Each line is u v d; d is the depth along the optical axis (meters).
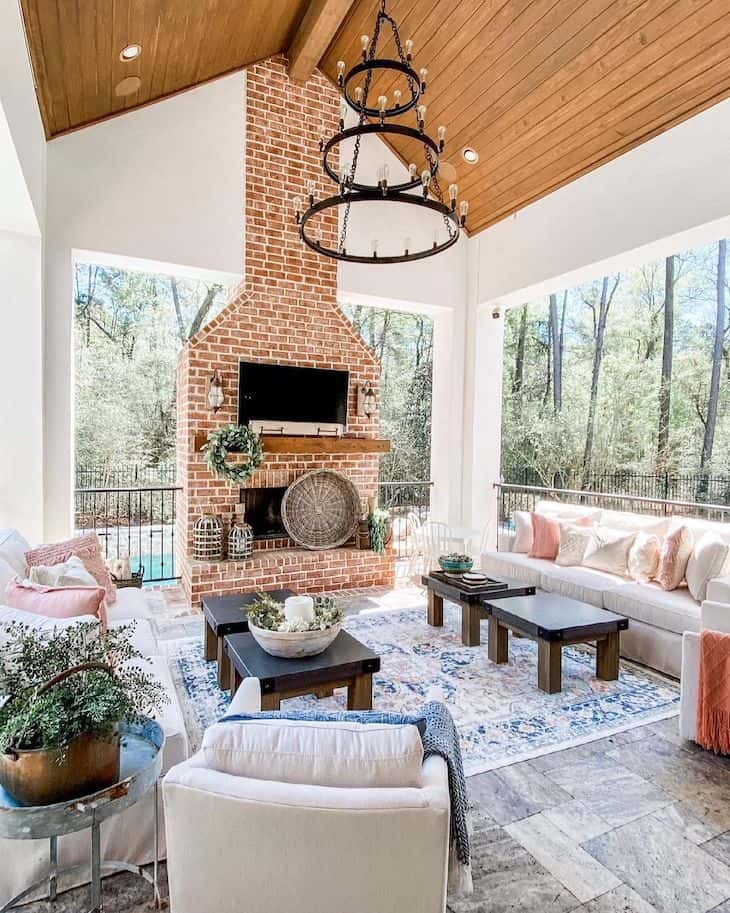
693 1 3.29
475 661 3.48
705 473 9.05
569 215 4.95
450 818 1.30
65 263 4.35
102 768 1.34
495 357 6.30
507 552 5.02
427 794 1.14
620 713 2.82
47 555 3.09
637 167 4.34
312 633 2.42
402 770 1.18
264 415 5.00
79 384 9.80
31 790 1.26
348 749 1.20
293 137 5.18
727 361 8.95
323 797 1.12
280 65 5.10
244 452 4.70
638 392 9.80
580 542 4.49
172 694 2.06
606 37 3.71
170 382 10.37
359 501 5.35
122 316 10.12
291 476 5.16
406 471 11.23
